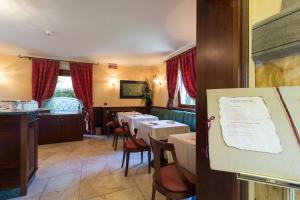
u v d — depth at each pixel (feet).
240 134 2.39
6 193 7.23
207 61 3.73
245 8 3.04
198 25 3.99
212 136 2.59
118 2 7.47
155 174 5.73
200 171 3.89
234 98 2.48
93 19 9.04
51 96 17.35
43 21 9.27
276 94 2.17
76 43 12.97
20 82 16.65
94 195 7.41
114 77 20.36
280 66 2.66
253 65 3.04
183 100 16.33
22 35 11.33
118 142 15.97
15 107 8.36
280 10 2.67
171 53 15.85
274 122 2.16
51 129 15.61
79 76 18.58
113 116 16.12
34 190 7.80
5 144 7.34
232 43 3.14
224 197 3.28
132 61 19.22
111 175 9.29
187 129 10.32
